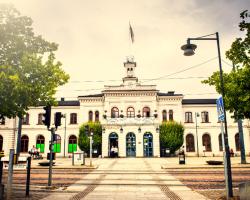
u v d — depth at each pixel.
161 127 40.53
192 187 12.77
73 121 45.16
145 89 42.62
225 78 11.79
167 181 14.88
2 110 9.53
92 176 17.27
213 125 43.94
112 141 40.00
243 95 10.23
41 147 44.50
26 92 9.76
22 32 10.27
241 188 8.29
